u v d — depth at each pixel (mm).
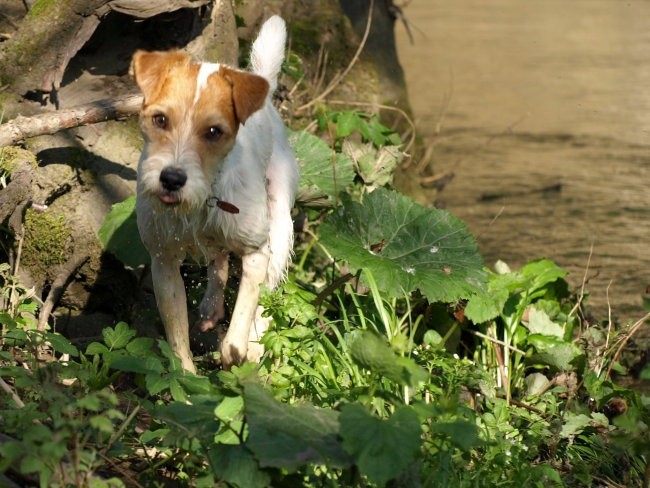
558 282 8172
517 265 10000
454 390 6246
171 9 7684
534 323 7586
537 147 14711
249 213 6168
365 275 6691
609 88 18500
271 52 7094
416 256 7234
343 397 5527
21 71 7582
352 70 11812
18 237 7062
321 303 7137
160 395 5832
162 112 5633
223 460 4395
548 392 6820
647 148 14633
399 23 25500
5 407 5117
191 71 5719
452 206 11906
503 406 6305
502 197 12289
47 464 4074
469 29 24891
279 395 5613
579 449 6148
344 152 9203
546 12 27062
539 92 18375
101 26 7984
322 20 11680
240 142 6168
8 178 6980
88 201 7469
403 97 12602
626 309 8812
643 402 6500
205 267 7668
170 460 4910
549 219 11438
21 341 5762
